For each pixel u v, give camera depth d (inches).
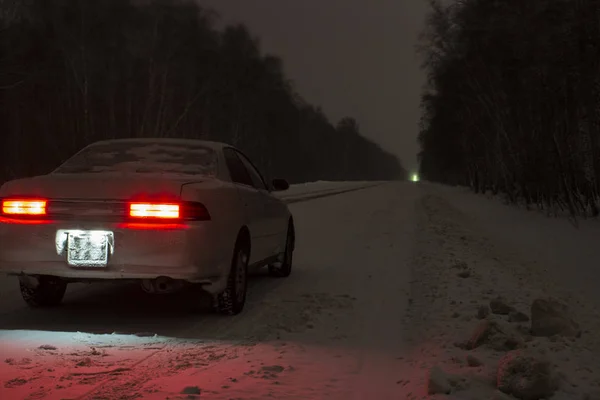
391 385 159.2
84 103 1541.6
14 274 213.6
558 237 575.5
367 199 1304.1
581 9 710.5
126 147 261.1
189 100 1791.3
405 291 292.8
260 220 275.0
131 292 289.0
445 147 2069.4
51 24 1525.6
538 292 286.4
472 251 447.2
